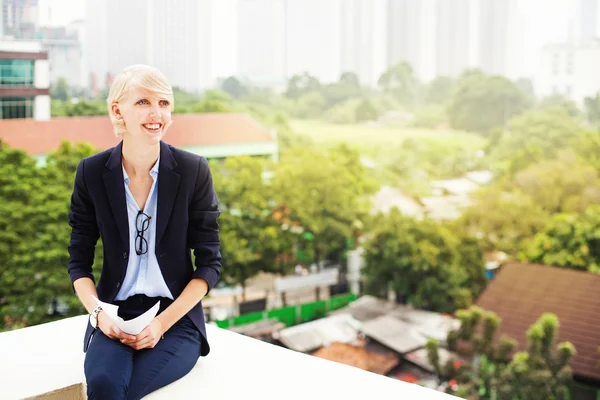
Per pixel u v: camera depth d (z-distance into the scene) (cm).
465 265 1378
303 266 1446
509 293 1268
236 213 1412
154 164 190
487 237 1368
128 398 175
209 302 1385
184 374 193
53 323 247
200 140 1397
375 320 1391
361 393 190
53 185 1176
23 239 1145
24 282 1144
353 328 1388
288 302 1434
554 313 1186
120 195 186
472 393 1224
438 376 1270
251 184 1427
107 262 191
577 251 1252
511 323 1227
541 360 1152
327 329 1405
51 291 1159
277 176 1455
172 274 193
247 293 1410
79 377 198
